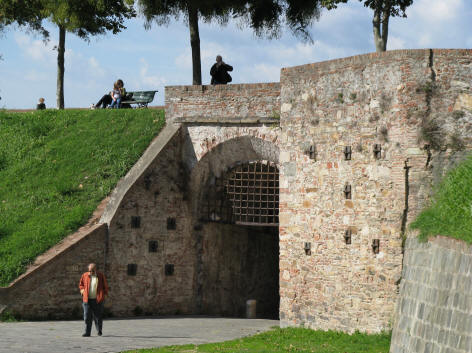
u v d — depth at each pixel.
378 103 19.25
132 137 25.70
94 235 22.33
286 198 21.56
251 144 23.81
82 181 24.44
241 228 26.89
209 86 24.58
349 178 19.84
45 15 32.56
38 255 21.38
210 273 25.38
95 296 16.69
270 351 15.11
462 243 12.77
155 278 23.84
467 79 18.56
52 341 15.34
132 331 18.31
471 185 15.33
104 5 31.91
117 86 30.69
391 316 18.64
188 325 20.78
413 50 18.72
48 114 28.39
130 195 23.36
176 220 24.50
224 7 29.27
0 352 13.21
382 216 19.00
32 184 24.58
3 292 20.17
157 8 29.16
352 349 16.53
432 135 18.41
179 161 24.86
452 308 12.62
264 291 28.38
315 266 20.58
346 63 20.11
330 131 20.45
